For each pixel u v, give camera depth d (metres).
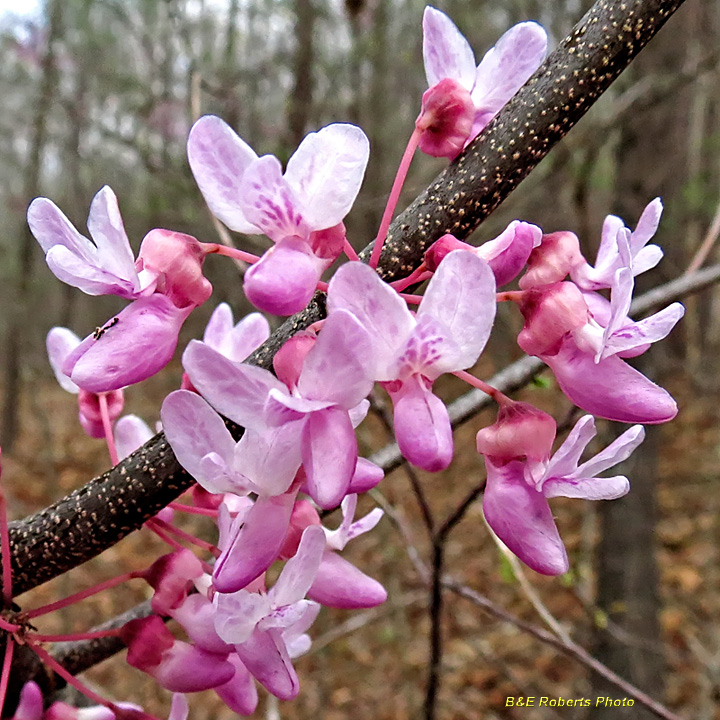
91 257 0.05
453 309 0.05
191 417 0.05
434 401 0.05
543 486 0.05
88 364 0.05
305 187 0.05
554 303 0.05
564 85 0.06
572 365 0.05
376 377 0.05
